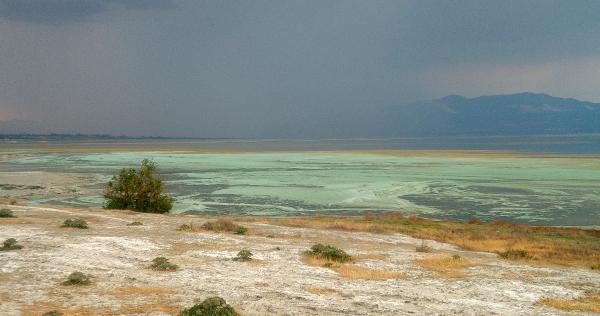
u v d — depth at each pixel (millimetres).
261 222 42812
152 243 27016
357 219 50375
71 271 19047
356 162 138250
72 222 31281
